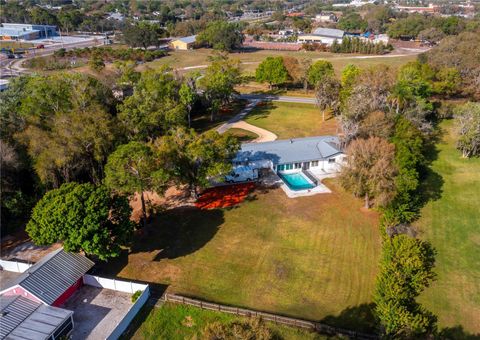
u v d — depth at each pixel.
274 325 36.81
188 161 54.72
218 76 93.81
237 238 50.88
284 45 196.75
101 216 40.81
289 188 62.94
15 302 37.09
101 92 81.56
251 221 54.44
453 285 43.44
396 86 76.31
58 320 35.31
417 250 44.16
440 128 87.00
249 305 40.19
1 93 79.31
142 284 40.97
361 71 90.50
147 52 167.50
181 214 56.25
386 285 39.94
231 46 184.88
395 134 64.06
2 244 50.25
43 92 68.50
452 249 49.34
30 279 38.34
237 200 59.88
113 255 42.03
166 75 86.81
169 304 39.81
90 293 41.44
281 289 42.47
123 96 92.44
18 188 55.00
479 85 94.19
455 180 65.88
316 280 43.78
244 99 112.25
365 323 38.06
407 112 74.00
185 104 84.88
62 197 41.12
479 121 69.88
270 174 67.62
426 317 37.25
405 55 169.38
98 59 138.12
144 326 37.16
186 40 194.00
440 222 54.81
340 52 179.62
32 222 41.66
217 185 64.25
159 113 70.50
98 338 36.00
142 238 50.84
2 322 34.59
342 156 68.56
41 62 146.88
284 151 70.38
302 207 57.91
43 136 54.91
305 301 40.81
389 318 35.88
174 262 46.53
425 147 77.44
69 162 55.25
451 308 40.31
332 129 87.06
